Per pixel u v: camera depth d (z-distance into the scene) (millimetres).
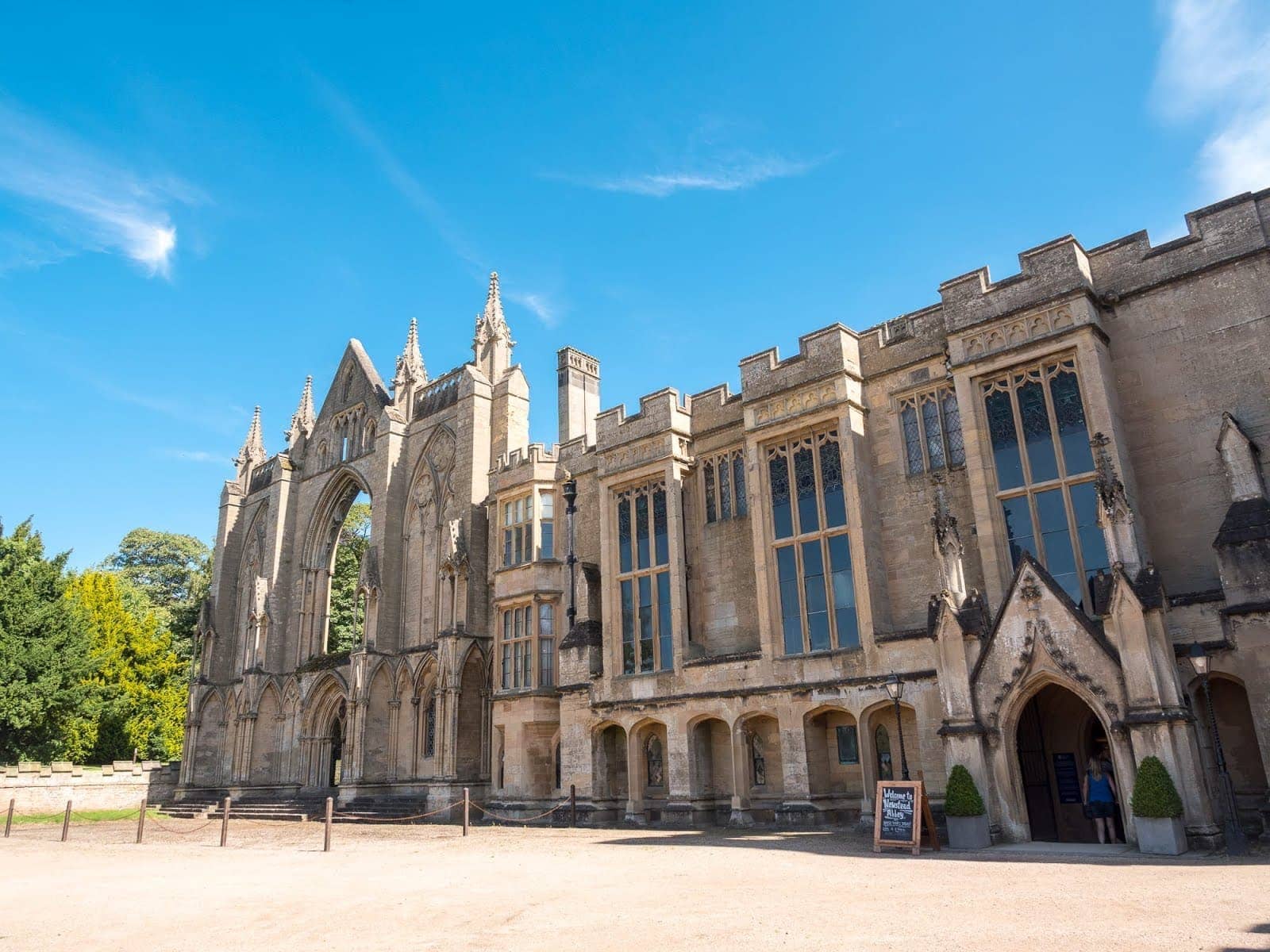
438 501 42969
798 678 25281
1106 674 17750
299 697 47062
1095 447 20047
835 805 24578
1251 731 18547
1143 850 16156
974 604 19844
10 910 14555
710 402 31016
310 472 52562
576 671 31406
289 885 16531
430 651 40500
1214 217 21516
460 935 10836
